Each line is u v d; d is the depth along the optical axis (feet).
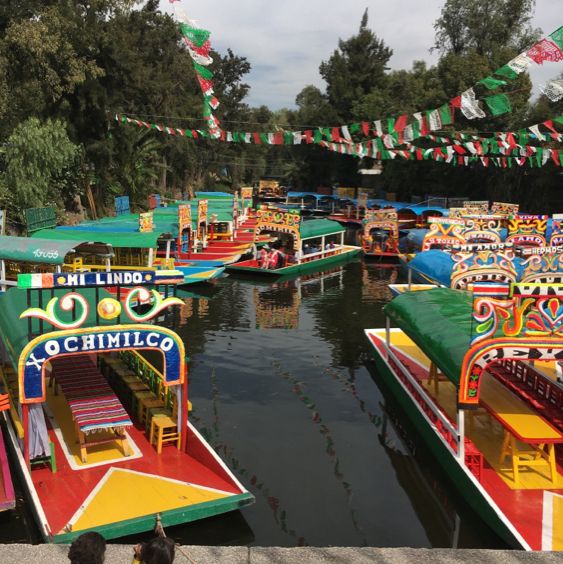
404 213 180.14
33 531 32.65
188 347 68.08
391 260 131.03
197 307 86.94
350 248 136.98
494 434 42.60
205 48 56.13
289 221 115.75
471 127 156.56
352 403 53.16
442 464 40.19
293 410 51.39
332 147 65.57
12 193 115.03
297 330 76.02
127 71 144.36
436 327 43.80
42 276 33.24
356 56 245.86
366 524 35.40
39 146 111.96
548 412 39.81
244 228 161.99
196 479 35.42
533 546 30.25
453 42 190.90
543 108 142.41
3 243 74.38
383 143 60.13
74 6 132.46
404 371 50.21
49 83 115.85
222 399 53.42
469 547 33.81
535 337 34.76
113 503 32.81
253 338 72.13
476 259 55.26
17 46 109.09
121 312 37.83
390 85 237.45
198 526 33.83
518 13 181.68
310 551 20.53
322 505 37.11
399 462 42.83
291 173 277.44
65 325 33.58
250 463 42.04
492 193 179.11
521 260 63.26
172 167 216.33
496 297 35.37
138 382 45.78
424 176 202.49
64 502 32.91
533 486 36.01
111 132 156.25
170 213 134.10
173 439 38.96
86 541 15.25
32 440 34.73
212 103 59.77
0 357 47.26
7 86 111.14
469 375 35.83
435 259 69.00
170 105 198.90
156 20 205.36
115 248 98.07
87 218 147.54
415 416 46.88
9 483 32.60
